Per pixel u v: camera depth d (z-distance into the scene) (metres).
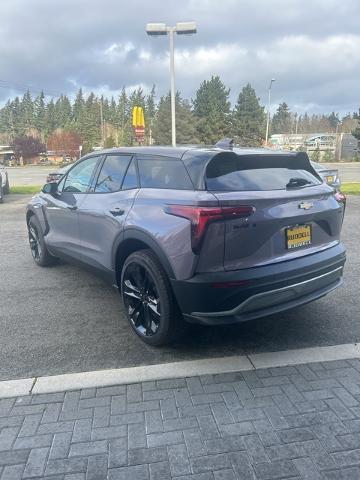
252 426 2.72
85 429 2.72
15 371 3.42
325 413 2.83
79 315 4.55
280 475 2.33
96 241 4.52
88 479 2.33
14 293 5.21
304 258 3.58
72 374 3.36
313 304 4.72
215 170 3.46
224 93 62.03
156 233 3.46
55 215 5.43
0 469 2.40
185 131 61.09
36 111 105.44
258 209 3.27
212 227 3.13
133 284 3.95
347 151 61.03
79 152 71.88
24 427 2.74
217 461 2.44
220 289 3.19
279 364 3.46
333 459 2.44
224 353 3.68
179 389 3.14
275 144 70.06
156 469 2.39
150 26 17.84
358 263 6.27
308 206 3.61
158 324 3.68
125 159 4.34
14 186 20.02
